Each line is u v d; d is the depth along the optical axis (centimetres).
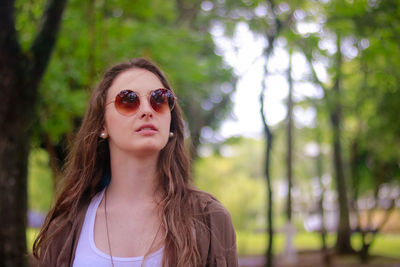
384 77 1122
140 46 798
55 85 691
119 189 178
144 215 171
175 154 188
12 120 484
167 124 175
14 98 484
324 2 849
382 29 814
